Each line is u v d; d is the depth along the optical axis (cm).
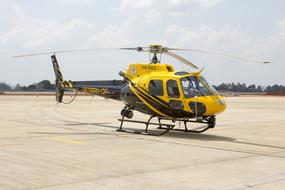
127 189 675
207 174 801
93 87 1820
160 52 1541
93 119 2253
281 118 2544
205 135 1541
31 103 4347
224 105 1390
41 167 847
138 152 1069
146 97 1501
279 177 780
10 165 864
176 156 1015
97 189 672
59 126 1780
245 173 816
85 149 1107
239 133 1638
